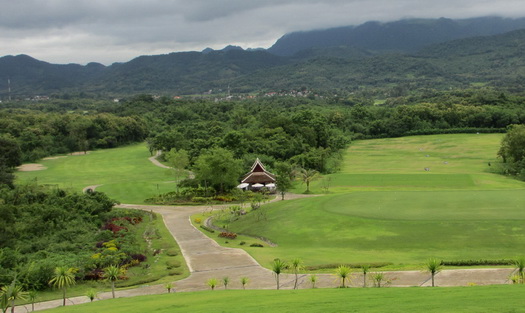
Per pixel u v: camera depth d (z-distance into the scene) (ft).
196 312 95.45
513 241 167.43
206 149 486.79
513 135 416.67
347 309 88.58
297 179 407.03
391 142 634.02
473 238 173.58
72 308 116.16
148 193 368.89
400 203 227.20
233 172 348.79
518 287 102.12
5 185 305.53
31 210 236.84
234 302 104.06
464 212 201.16
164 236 226.17
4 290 130.21
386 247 177.27
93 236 214.90
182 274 159.53
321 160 451.53
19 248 193.06
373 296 101.30
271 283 141.28
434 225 188.75
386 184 371.76
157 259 182.29
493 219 186.39
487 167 437.99
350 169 458.50
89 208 260.21
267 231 223.92
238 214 271.28
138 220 263.49
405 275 138.41
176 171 417.90
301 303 97.09
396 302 91.97
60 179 447.83
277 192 360.89
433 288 109.29
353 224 204.74
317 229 209.15
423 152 543.39
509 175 396.37
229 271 158.71
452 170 430.20
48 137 644.27
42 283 149.28
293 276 146.41
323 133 566.77
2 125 626.23
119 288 148.15
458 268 142.51
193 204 323.57
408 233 185.78
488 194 230.07
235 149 464.24
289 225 223.10
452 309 81.56
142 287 147.64
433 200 226.17
